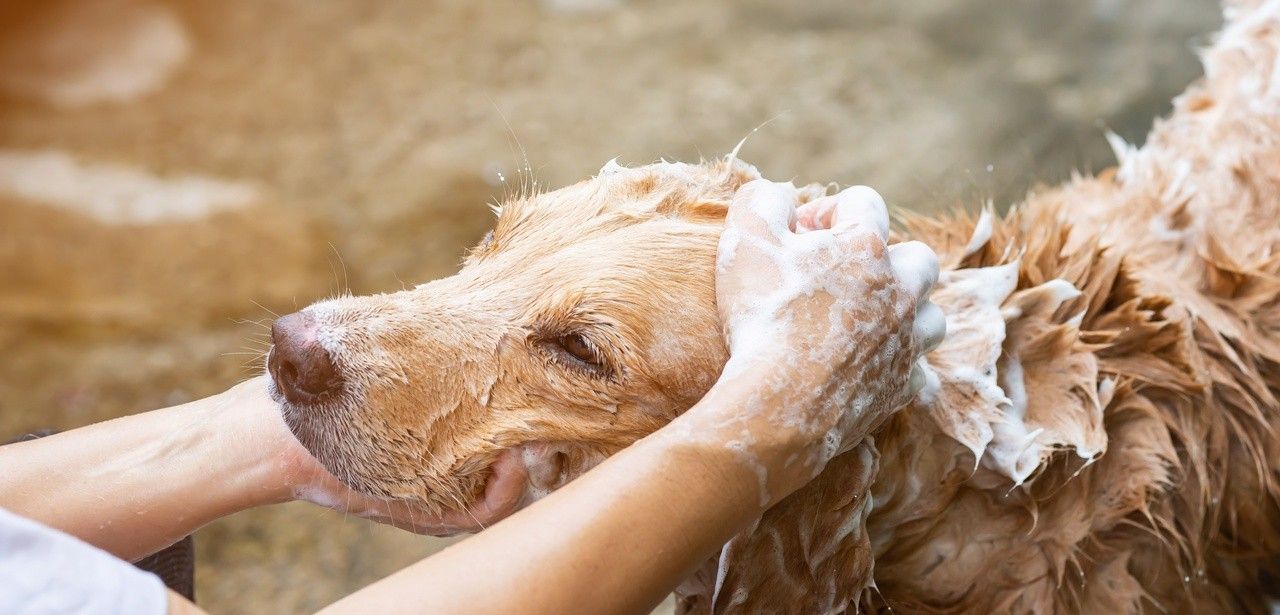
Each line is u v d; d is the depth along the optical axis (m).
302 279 5.32
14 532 1.40
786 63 6.48
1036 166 5.46
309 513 4.39
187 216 5.68
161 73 6.73
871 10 6.91
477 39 6.91
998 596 2.49
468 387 2.12
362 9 7.25
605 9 7.14
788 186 2.06
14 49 6.81
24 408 4.76
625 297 2.08
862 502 2.14
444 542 4.26
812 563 2.13
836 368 1.77
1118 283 2.59
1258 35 3.56
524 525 1.57
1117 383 2.49
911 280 1.90
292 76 6.68
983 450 2.28
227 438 2.13
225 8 7.23
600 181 2.38
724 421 1.68
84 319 5.16
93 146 6.16
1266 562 2.90
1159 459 2.48
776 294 1.82
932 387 2.28
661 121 6.04
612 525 1.56
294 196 5.79
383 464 2.10
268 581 4.13
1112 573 2.54
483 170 5.82
